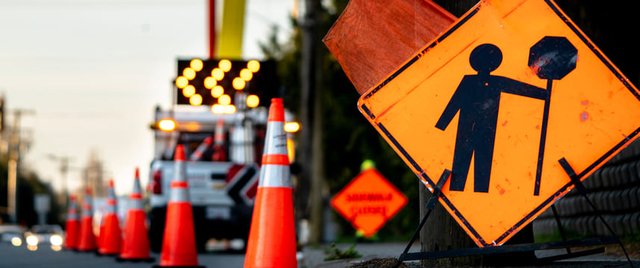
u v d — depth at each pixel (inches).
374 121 280.2
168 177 837.2
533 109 280.7
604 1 488.1
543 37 282.8
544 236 578.6
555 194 278.4
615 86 280.2
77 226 1083.9
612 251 409.1
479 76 282.4
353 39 295.3
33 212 4859.7
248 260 308.7
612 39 491.5
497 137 280.2
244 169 809.5
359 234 933.2
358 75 295.0
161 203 836.6
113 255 815.7
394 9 294.2
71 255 845.8
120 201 1551.4
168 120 621.3
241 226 837.2
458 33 283.7
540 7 283.6
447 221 321.4
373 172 798.5
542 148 279.6
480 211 278.4
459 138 280.4
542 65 281.9
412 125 280.5
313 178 1144.2
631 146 460.1
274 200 308.7
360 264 349.1
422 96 281.4
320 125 1155.3
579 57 281.4
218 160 870.4
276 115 314.8
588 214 528.4
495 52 282.8
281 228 307.1
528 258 322.0
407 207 1120.2
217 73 593.3
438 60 282.8
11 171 4082.2
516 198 278.7
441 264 323.0
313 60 1157.7
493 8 283.9
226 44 981.2
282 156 312.2
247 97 594.9
